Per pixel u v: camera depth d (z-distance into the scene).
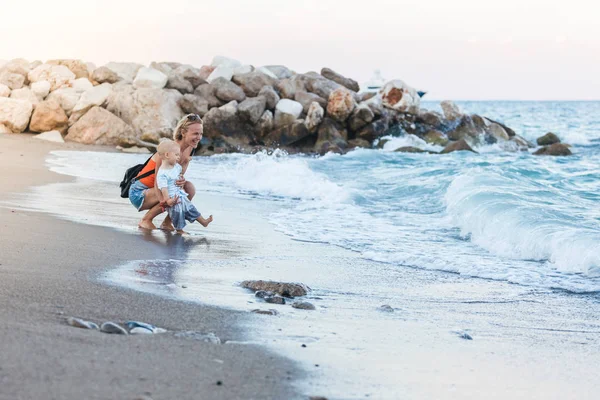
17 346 3.19
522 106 124.56
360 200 11.39
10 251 5.76
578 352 4.29
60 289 4.58
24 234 6.64
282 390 3.11
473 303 5.49
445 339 4.41
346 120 24.00
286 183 12.42
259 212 10.02
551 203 9.66
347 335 4.29
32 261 5.44
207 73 28.91
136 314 4.20
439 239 8.28
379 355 3.92
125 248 6.48
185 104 23.41
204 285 5.30
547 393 3.51
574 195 10.98
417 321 4.83
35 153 17.25
